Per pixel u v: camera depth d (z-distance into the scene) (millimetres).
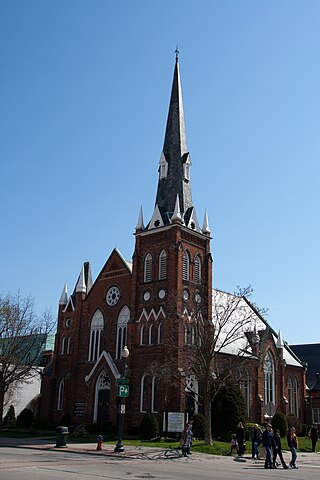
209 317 58250
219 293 68375
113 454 35750
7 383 59500
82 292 68188
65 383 64812
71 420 62562
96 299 66625
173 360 52219
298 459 40750
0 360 60625
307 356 98812
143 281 61250
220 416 52031
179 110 69250
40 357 84625
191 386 55594
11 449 38031
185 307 57844
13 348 61531
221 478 24656
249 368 62031
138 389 56719
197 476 25125
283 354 76938
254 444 38125
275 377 70500
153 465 30547
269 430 33344
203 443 45062
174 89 70688
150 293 59844
